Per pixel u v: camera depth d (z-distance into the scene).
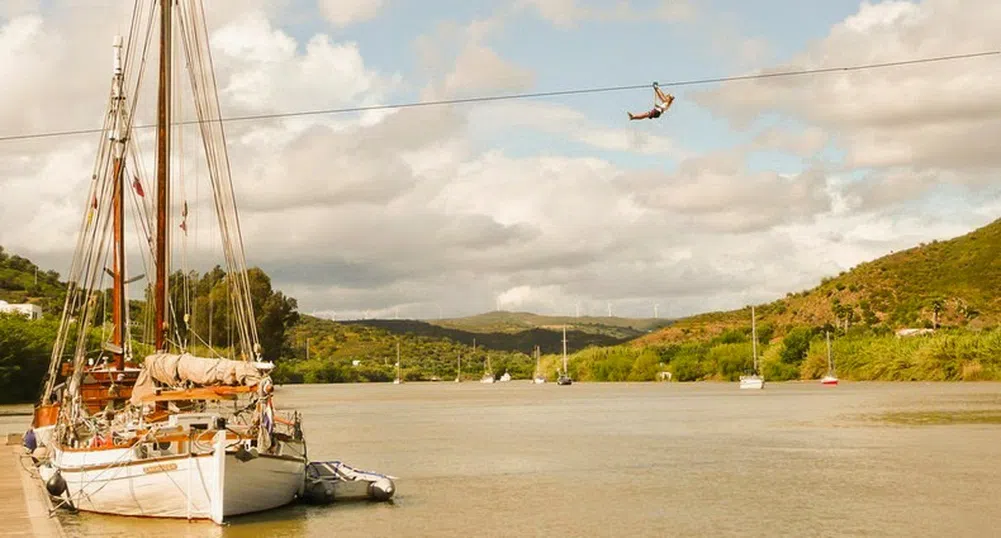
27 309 137.12
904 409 80.81
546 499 34.84
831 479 39.03
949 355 143.75
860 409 83.06
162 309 32.25
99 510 28.48
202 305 108.00
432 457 50.12
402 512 31.72
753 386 147.75
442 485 38.84
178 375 28.12
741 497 34.75
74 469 28.80
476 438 62.75
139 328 74.50
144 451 28.08
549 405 110.38
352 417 89.56
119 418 30.42
